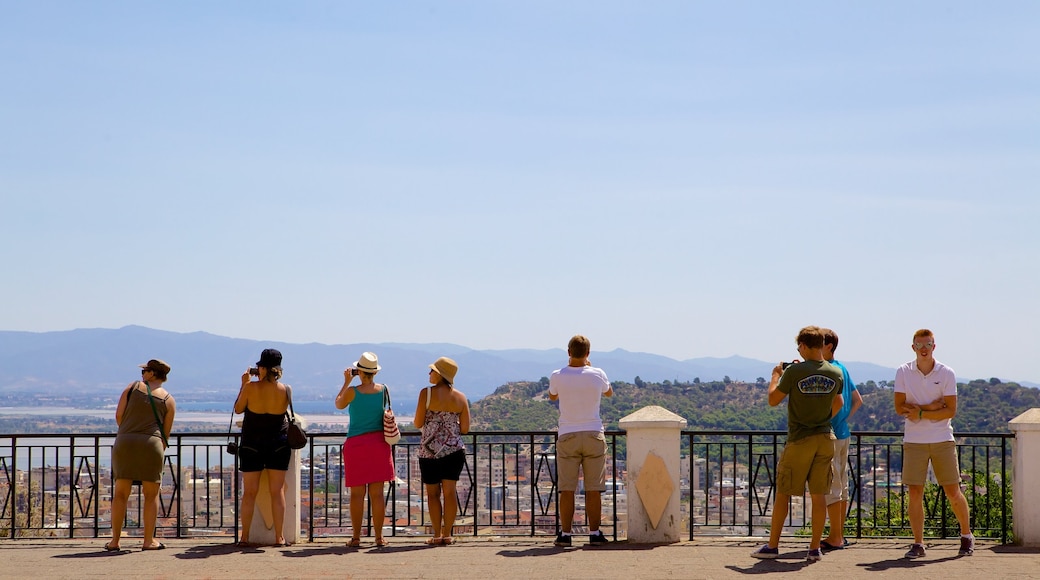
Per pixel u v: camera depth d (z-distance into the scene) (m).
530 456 10.23
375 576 7.89
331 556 8.95
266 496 9.81
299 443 9.72
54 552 9.27
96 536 10.12
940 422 8.80
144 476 9.38
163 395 9.59
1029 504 9.47
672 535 9.71
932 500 11.48
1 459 10.27
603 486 9.63
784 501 8.72
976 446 10.05
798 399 8.52
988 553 8.99
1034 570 8.08
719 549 9.27
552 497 10.29
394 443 9.72
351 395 9.70
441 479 9.65
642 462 9.77
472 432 10.12
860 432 10.03
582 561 8.58
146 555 9.05
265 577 7.88
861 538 9.90
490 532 10.66
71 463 10.22
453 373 9.67
